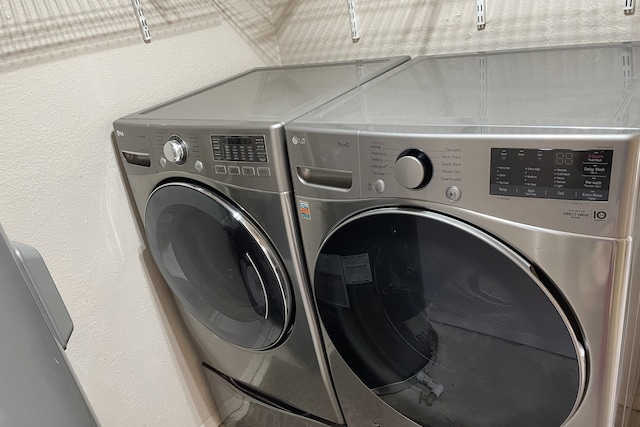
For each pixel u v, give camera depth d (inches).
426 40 59.8
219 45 63.6
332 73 58.2
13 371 20.9
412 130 33.2
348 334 44.2
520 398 37.6
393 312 41.1
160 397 62.2
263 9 69.1
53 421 23.0
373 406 47.2
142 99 55.5
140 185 51.7
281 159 39.8
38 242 47.9
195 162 44.9
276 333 48.6
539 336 33.8
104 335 54.9
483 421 40.9
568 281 30.9
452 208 32.8
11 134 44.9
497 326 35.8
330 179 38.7
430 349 41.0
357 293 41.4
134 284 57.3
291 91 52.0
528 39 53.8
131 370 58.4
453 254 34.5
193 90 61.1
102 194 52.7
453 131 31.7
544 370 35.0
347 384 47.7
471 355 38.8
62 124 48.5
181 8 58.1
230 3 64.2
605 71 41.2
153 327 60.1
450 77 47.5
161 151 47.2
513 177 29.9
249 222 44.0
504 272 32.7
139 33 54.2
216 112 47.1
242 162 41.6
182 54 59.2
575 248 29.7
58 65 47.6
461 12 56.2
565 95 36.2
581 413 34.7
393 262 38.2
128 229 55.8
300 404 54.1
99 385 55.3
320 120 39.0
